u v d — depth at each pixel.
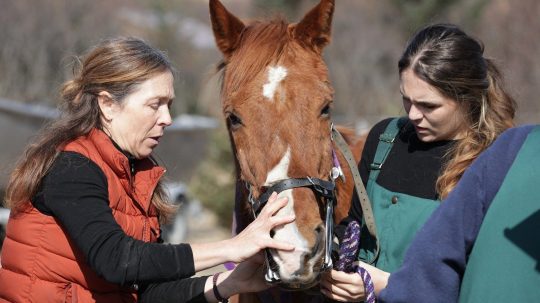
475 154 3.50
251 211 3.88
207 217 17.56
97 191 3.34
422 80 3.51
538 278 2.72
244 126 3.68
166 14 29.59
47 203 3.35
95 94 3.54
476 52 3.58
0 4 21.23
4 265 3.53
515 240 2.79
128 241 3.23
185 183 15.07
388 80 26.59
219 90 4.48
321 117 3.73
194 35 30.56
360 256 3.89
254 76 3.76
